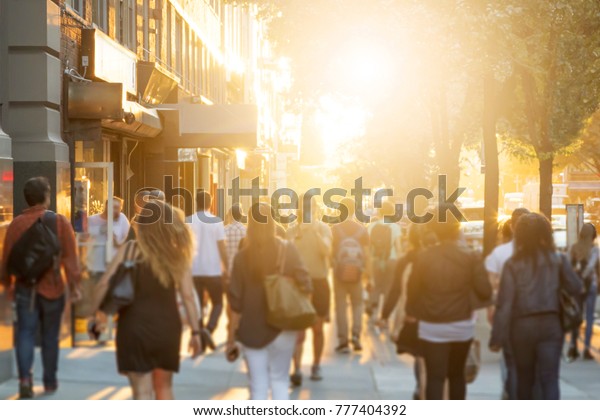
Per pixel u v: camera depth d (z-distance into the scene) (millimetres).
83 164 32156
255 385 12188
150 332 11852
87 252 14922
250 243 12094
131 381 12086
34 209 14945
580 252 14703
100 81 33344
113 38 37312
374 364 13930
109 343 14539
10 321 15758
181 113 45812
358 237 14117
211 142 45906
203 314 17375
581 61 36906
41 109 27203
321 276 14062
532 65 33906
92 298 11969
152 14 46125
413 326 12656
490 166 32875
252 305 12094
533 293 12602
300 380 13773
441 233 12352
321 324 14062
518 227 12719
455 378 12750
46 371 14469
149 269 11828
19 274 14570
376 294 14078
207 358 15281
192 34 61594
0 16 26969
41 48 27203
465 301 12344
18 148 26922
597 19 35469
